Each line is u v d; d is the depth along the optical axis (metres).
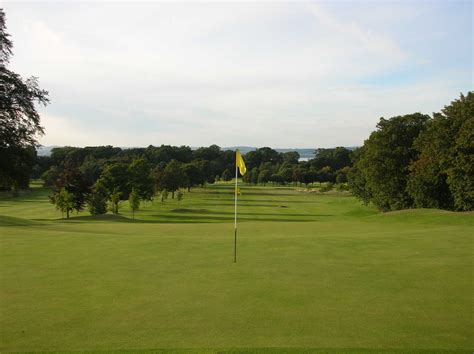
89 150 181.12
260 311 8.95
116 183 76.44
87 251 16.55
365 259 14.73
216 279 11.84
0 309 9.14
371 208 74.88
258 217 62.44
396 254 15.66
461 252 16.02
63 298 9.98
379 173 56.72
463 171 41.06
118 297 10.05
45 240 19.72
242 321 8.31
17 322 8.31
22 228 26.70
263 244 18.17
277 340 7.30
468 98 43.69
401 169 55.62
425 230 23.69
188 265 13.80
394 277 12.02
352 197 110.31
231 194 122.06
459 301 9.67
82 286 11.09
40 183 151.25
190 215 66.06
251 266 13.61
